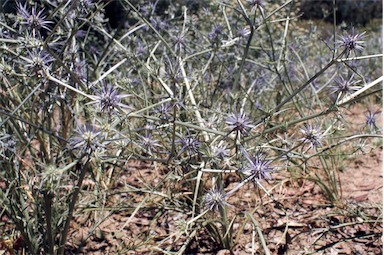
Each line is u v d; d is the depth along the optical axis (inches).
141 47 107.3
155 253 80.3
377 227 86.0
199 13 146.7
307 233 84.3
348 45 66.9
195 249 81.4
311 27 139.4
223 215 77.4
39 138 78.3
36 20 66.1
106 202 91.1
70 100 84.7
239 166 70.6
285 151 72.3
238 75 87.6
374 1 300.4
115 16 202.8
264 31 146.2
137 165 112.0
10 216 77.5
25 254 77.4
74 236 85.3
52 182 56.8
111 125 59.4
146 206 83.8
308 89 144.8
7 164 83.5
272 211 91.6
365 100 151.9
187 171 83.0
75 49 79.4
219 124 85.9
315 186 102.7
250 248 81.3
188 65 108.8
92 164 92.6
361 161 114.0
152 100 103.9
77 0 68.1
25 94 94.5
